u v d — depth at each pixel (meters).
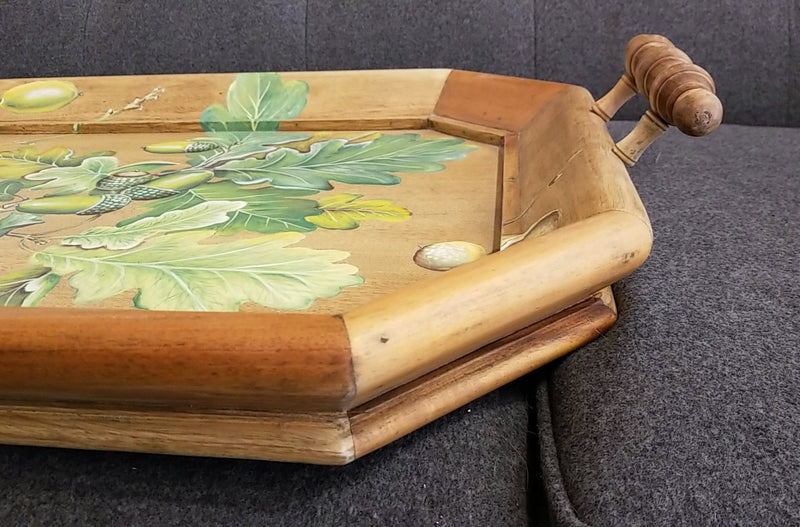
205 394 0.30
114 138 0.69
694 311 0.42
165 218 0.48
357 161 0.58
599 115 0.53
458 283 0.32
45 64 0.92
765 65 0.84
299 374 0.28
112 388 0.30
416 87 0.68
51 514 0.36
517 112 0.62
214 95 0.71
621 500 0.32
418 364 0.30
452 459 0.37
